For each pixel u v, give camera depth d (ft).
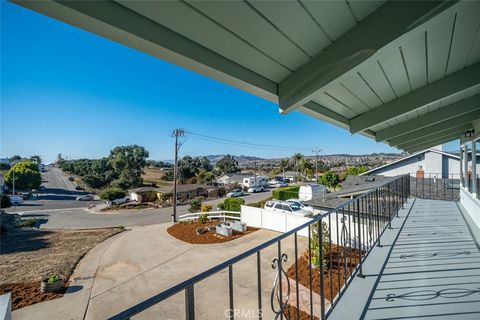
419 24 3.45
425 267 8.12
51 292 21.97
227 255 28.02
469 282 7.05
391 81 6.48
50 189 136.05
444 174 52.54
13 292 22.06
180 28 3.61
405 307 5.99
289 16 3.64
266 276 20.90
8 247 37.52
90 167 165.89
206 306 16.98
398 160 56.90
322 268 5.55
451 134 16.89
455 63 5.88
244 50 4.33
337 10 3.67
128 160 149.28
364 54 3.98
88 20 2.88
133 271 25.71
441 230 12.26
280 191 82.38
